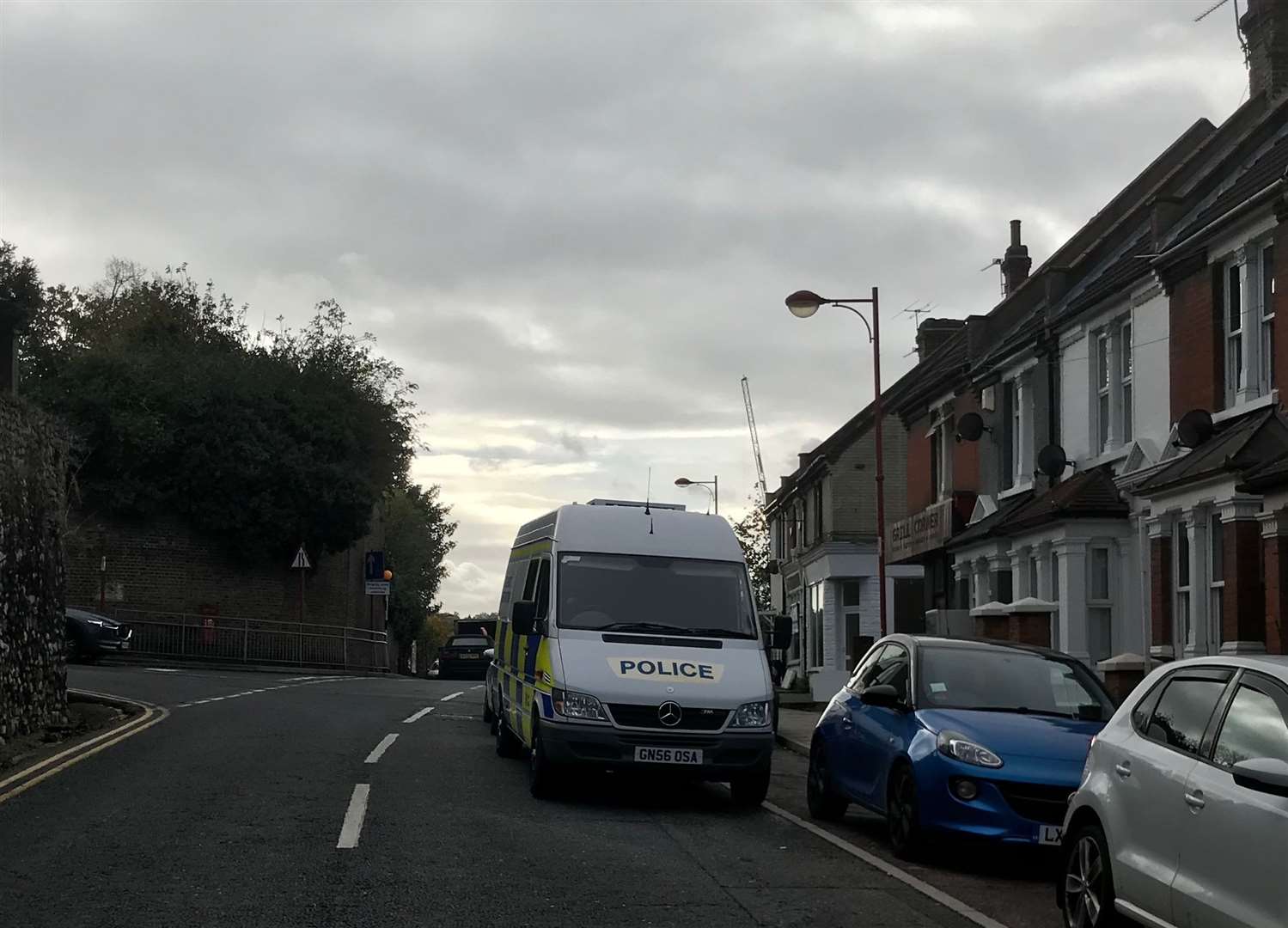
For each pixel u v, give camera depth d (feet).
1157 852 21.25
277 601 131.54
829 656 141.69
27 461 53.67
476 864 28.76
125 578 122.52
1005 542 80.18
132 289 164.45
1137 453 64.64
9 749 47.19
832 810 39.06
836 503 142.00
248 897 24.95
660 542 45.27
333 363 134.51
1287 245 52.19
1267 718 20.06
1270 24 78.23
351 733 55.11
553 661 40.63
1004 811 30.58
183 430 123.75
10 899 24.61
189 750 47.01
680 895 26.84
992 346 90.22
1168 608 59.16
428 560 209.46
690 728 39.70
